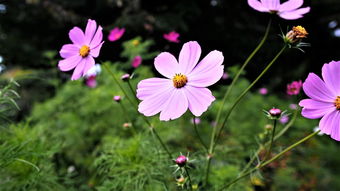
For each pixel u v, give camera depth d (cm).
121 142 62
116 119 85
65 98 106
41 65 187
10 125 58
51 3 181
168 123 74
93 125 91
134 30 147
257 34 191
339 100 33
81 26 180
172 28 152
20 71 152
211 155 46
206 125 94
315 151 110
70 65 39
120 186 54
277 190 89
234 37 186
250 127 98
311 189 100
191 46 38
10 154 45
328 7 213
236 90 120
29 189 51
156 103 36
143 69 93
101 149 83
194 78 36
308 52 209
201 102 34
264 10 39
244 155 74
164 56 38
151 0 168
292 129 117
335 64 34
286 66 205
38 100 150
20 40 188
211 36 182
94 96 91
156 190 53
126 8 160
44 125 86
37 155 49
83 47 39
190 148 75
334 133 33
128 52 99
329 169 111
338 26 215
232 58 186
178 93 36
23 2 187
